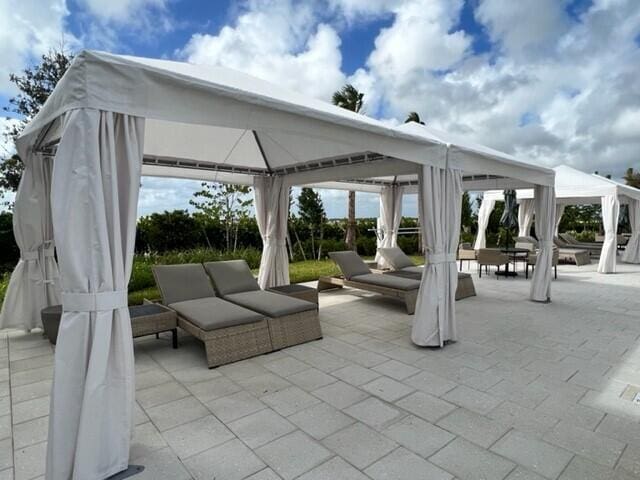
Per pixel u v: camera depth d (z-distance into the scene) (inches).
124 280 86.7
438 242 163.3
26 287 181.2
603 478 82.4
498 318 215.2
